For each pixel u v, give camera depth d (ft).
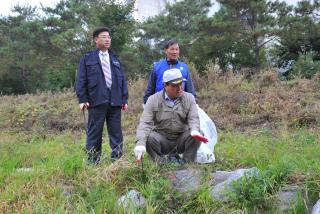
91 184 15.16
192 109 16.44
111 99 18.28
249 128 29.04
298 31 56.08
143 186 14.56
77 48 70.44
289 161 15.06
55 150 22.44
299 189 13.48
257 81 41.09
